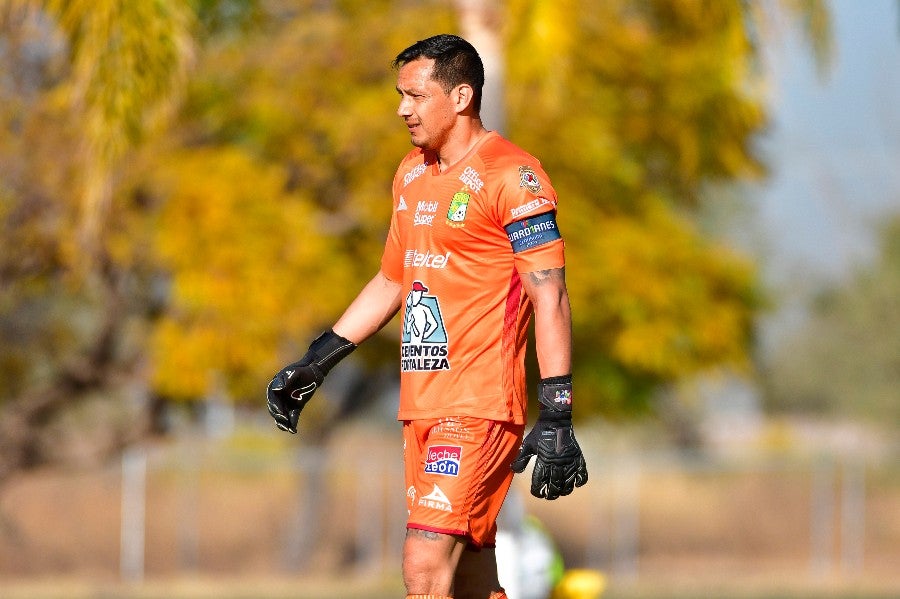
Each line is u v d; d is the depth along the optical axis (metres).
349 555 93.62
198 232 56.81
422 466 17.80
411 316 17.97
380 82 62.16
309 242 58.22
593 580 37.84
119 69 35.06
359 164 61.69
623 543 91.69
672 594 71.19
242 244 57.09
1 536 82.75
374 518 93.06
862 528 99.38
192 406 75.19
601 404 71.94
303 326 58.94
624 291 64.50
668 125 66.44
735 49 41.31
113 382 68.81
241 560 89.31
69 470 78.12
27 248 58.44
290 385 18.75
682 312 66.12
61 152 54.56
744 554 95.69
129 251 57.69
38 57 55.00
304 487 90.38
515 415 17.77
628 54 64.12
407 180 18.45
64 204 55.84
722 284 68.69
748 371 70.00
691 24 62.56
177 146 60.00
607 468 98.62
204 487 96.50
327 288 58.78
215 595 69.50
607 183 66.06
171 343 57.69
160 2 35.28
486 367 17.64
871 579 83.38
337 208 63.53
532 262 17.28
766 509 101.19
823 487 102.69
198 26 43.31
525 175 17.45
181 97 39.44
